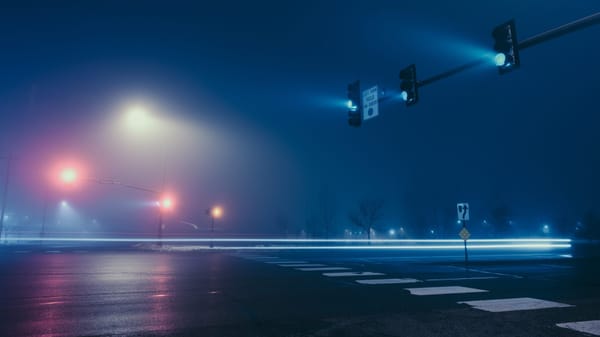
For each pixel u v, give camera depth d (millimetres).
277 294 10938
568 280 14156
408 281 13602
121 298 10117
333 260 22766
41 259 21359
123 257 23531
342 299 10250
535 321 7957
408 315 8469
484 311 8859
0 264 18328
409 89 13305
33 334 6855
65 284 12281
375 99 15125
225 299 10148
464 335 6984
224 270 16797
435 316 8383
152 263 19703
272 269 17359
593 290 11867
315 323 7770
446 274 15844
